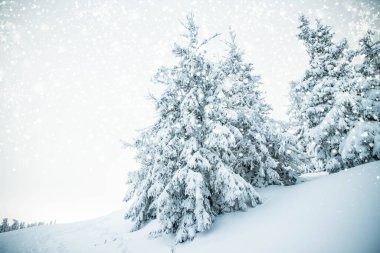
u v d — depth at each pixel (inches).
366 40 672.4
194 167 432.5
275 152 603.2
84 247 588.7
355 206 320.8
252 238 349.1
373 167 457.7
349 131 585.3
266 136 593.3
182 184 458.9
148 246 472.1
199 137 489.1
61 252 581.0
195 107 477.1
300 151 623.8
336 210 332.2
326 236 277.4
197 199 397.7
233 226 418.3
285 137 576.7
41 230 857.5
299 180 598.2
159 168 492.7
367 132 519.8
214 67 513.7
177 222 470.0
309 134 638.5
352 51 629.0
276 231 342.6
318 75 670.5
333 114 585.0
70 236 725.9
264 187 592.1
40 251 616.4
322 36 667.4
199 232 434.9
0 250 677.3
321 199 393.7
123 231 648.4
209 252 354.6
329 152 638.5
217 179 438.3
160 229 458.9
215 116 475.2
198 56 489.4
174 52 497.4
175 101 498.0
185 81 490.6
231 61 674.2
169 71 498.3
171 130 472.4
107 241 595.8
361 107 575.5
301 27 689.6
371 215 282.0
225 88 483.2
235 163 585.3
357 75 605.6
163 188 480.1
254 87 689.0
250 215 442.0
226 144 437.7
